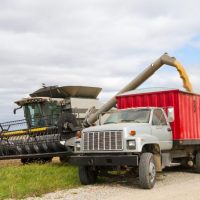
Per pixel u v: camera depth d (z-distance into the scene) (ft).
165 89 48.08
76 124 59.77
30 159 65.31
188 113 49.34
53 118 67.05
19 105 71.87
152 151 41.29
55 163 61.41
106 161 38.81
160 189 37.22
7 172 47.21
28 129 62.34
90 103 72.59
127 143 38.52
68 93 70.85
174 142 46.24
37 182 39.96
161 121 44.14
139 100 50.06
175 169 56.34
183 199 30.89
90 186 40.65
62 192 36.58
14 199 33.35
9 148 62.90
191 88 64.03
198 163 51.26
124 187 39.27
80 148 41.27
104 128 39.96
